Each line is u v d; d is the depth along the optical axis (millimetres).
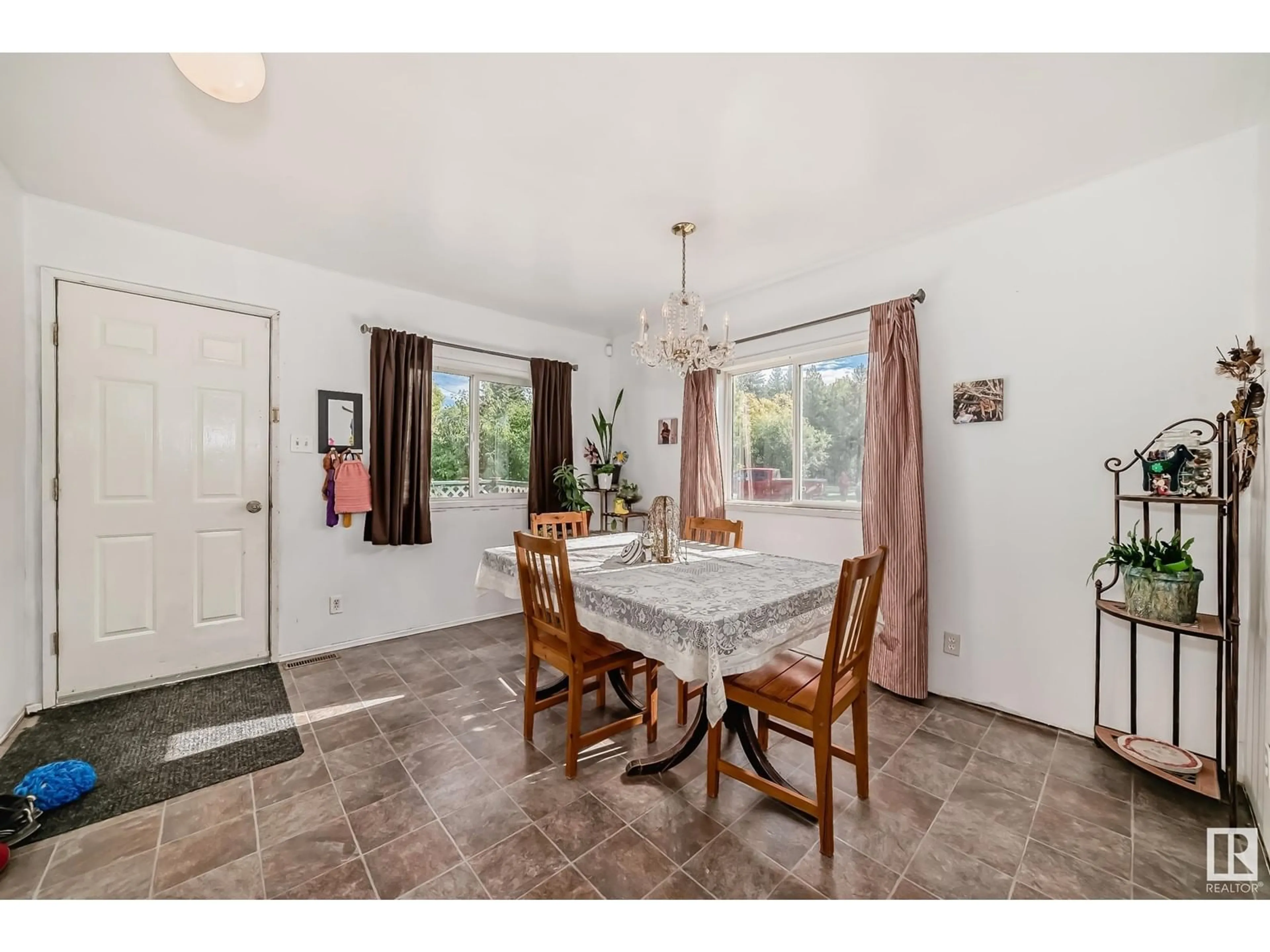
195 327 2715
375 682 2719
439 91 1616
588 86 1595
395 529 3273
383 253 2885
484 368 3836
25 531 2303
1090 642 2154
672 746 2133
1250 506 1784
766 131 1817
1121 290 2064
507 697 2555
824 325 3064
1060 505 2225
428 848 1529
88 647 2467
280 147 1918
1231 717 1573
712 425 3609
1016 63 1499
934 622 2605
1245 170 1811
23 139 1874
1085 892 1370
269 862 1468
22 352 2275
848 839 1576
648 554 2379
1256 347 1768
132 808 1690
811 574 2074
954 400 2516
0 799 1588
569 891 1377
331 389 3141
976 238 2457
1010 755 2045
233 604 2854
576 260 2971
